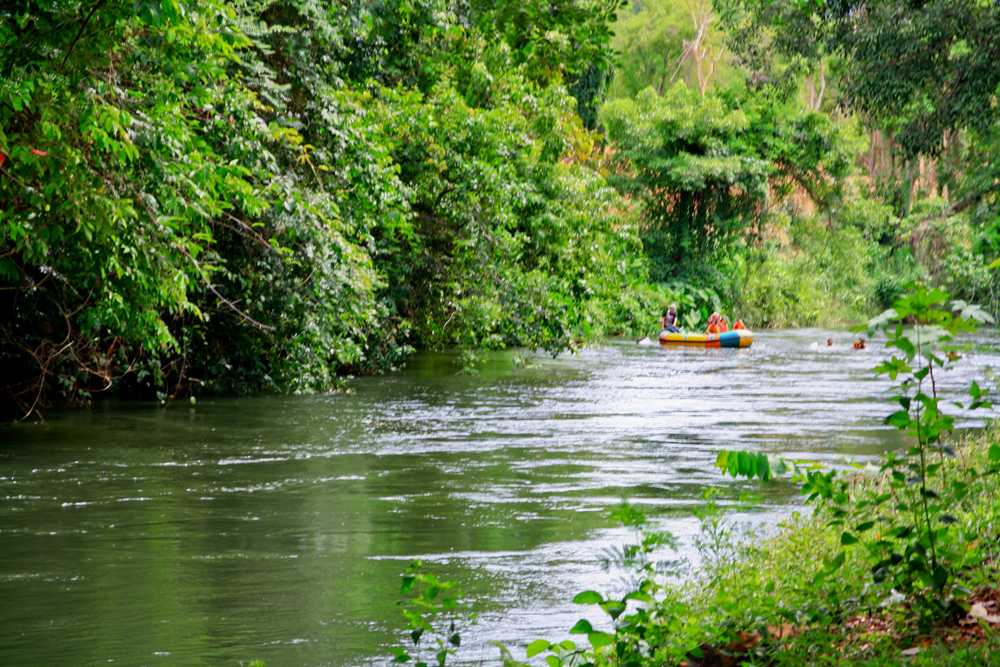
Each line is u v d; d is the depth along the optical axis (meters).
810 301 85.00
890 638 8.31
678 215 81.81
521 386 37.25
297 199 24.36
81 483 19.77
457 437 25.73
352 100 31.33
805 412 31.00
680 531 15.59
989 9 32.44
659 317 64.38
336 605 12.27
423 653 10.48
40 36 13.21
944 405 30.75
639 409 31.48
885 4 33.72
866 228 88.00
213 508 17.75
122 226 19.08
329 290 28.92
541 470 21.38
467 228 33.94
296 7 27.50
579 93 77.31
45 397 29.22
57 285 26.03
